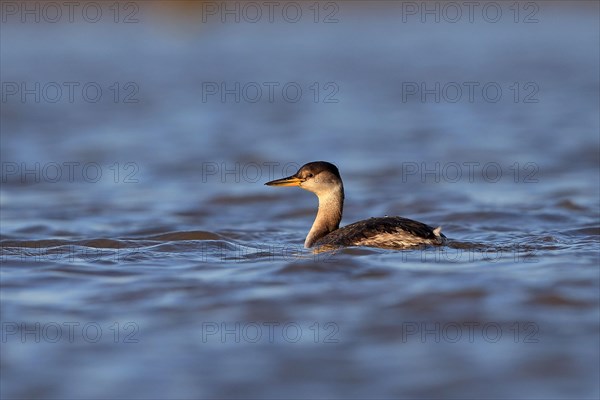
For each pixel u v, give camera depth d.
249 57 44.84
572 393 8.27
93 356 9.24
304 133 27.91
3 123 29.67
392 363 8.96
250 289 11.16
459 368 8.82
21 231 15.83
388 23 54.59
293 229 16.39
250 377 8.69
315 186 14.20
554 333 9.57
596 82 37.25
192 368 8.91
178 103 33.69
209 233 15.14
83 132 28.22
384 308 10.39
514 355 9.07
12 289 11.27
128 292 11.12
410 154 24.30
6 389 8.50
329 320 10.07
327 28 52.94
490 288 10.91
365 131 28.11
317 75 40.16
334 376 8.69
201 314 10.35
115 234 15.56
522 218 16.44
